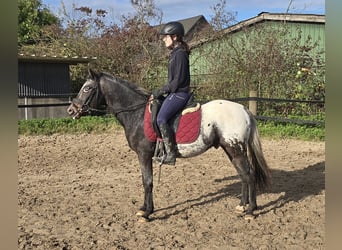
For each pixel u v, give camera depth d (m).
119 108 4.92
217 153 9.07
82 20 18.34
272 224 4.74
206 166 7.86
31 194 6.06
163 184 6.56
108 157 8.81
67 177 7.13
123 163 8.25
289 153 8.96
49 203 5.63
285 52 13.80
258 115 12.42
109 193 6.13
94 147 9.91
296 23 15.73
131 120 4.90
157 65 16.14
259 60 13.41
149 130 4.72
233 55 14.31
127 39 16.61
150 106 4.77
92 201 5.72
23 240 4.27
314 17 15.05
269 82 13.36
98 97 4.97
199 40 15.63
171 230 4.60
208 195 5.96
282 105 12.64
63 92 15.84
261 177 4.96
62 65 15.72
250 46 14.02
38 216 5.10
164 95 4.97
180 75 4.60
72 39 18.28
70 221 4.91
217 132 4.78
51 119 13.02
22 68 14.45
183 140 4.70
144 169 4.94
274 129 10.85
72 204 5.59
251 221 4.84
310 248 4.02
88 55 17.47
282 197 5.81
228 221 4.87
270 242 4.20
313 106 12.46
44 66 15.19
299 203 5.52
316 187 6.32
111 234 4.48
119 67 16.86
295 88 12.80
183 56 4.61
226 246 4.11
